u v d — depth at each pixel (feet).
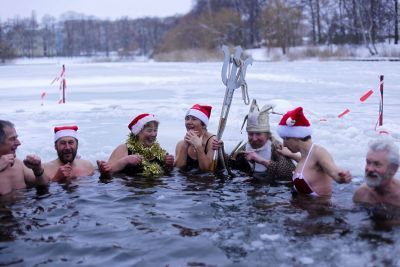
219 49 238.27
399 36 210.18
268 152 19.35
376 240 11.90
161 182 18.25
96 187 17.48
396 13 202.18
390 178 13.93
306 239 12.06
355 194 15.10
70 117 35.78
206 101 45.16
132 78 83.51
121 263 11.02
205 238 12.30
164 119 33.94
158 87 63.36
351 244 11.68
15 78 92.17
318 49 183.83
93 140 27.07
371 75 77.30
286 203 15.16
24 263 11.08
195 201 15.60
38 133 29.40
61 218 14.03
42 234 12.78
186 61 218.79
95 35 534.78
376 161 13.70
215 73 97.40
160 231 12.87
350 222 13.20
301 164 16.25
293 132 16.05
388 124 28.73
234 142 25.88
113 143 26.25
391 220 13.29
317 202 15.16
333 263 10.69
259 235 12.41
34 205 15.29
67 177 18.48
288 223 13.25
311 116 33.99
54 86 69.15
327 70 95.96
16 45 484.74
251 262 10.87
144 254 11.44
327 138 26.21
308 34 254.47
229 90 20.63
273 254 11.25
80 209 14.87
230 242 12.01
